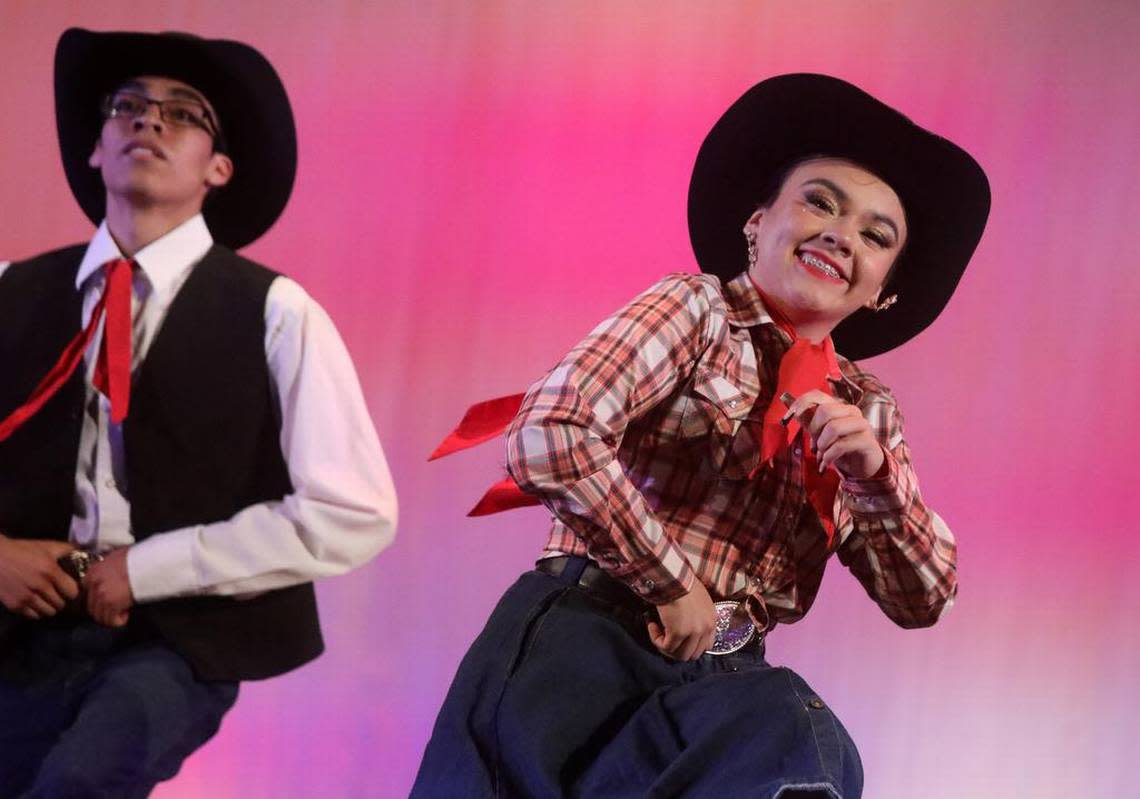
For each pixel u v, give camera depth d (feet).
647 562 17.10
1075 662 27.96
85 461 21.84
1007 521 28.04
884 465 17.97
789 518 18.58
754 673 17.49
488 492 19.77
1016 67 28.22
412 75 27.17
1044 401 28.14
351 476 22.47
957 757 27.66
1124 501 28.22
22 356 22.16
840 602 27.89
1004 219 28.22
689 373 18.28
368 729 25.72
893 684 27.73
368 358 26.58
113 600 21.01
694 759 16.35
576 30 27.55
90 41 23.20
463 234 26.94
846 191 19.53
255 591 21.77
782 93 20.22
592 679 17.46
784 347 19.07
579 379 17.12
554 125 27.30
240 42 24.79
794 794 15.94
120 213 22.79
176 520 21.84
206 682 21.61
